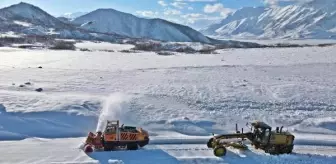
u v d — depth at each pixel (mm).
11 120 23141
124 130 19719
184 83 37625
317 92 33156
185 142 21094
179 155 18859
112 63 58125
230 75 44344
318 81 40094
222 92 32656
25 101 26781
